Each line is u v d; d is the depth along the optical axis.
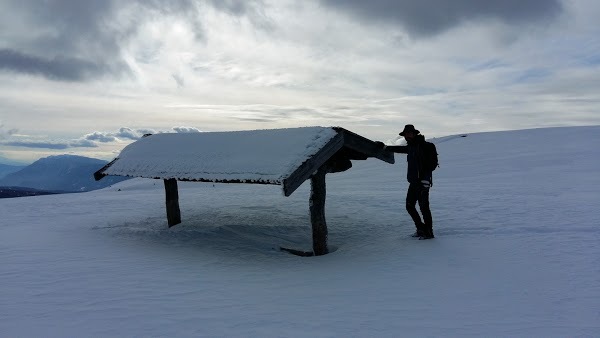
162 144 11.98
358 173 32.72
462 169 28.34
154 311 4.88
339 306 4.96
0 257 8.12
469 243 8.02
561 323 4.09
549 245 7.46
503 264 6.47
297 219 12.88
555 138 37.44
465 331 4.00
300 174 7.64
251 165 8.28
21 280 6.39
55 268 7.21
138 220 13.51
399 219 11.98
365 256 7.87
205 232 10.79
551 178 21.14
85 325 4.43
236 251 9.09
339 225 11.66
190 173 9.28
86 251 8.79
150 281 6.38
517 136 41.28
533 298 4.90
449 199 14.83
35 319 4.64
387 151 9.07
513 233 8.82
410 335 3.95
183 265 7.64
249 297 5.47
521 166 26.88
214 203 16.78
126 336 4.11
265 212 14.14
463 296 5.12
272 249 9.41
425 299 5.08
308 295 5.50
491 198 14.70
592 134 37.44
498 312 4.50
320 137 8.28
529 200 13.74
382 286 5.77
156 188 29.95
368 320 4.41
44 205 18.48
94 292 5.74
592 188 16.75
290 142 8.50
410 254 7.55
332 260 7.85
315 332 4.11
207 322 4.47
